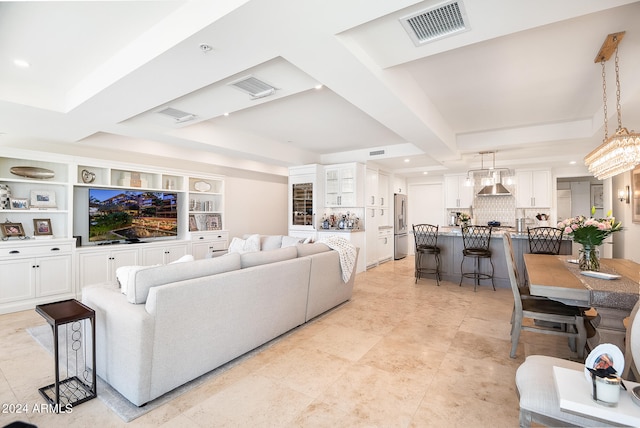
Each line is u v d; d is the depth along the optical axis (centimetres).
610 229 244
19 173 404
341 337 304
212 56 202
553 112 395
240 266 266
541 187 700
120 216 500
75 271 427
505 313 375
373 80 238
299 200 670
